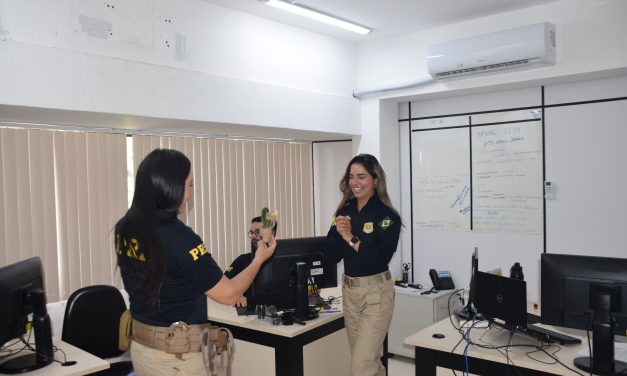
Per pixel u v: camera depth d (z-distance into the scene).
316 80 4.58
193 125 3.77
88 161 3.57
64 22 2.88
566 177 4.19
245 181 4.66
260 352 3.06
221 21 3.76
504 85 4.26
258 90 3.99
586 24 3.77
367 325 2.87
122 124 3.57
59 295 3.44
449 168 4.86
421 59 4.63
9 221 3.20
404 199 5.19
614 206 3.97
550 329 2.72
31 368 2.30
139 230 1.65
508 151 4.50
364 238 2.91
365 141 5.02
